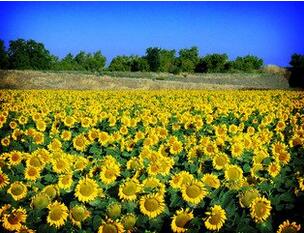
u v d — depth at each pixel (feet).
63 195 17.01
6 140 29.63
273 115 47.26
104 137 28.09
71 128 40.32
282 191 17.54
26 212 15.30
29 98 73.36
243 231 13.87
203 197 15.69
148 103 69.46
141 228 14.98
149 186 16.69
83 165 20.10
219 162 20.45
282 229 13.73
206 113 54.90
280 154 22.18
